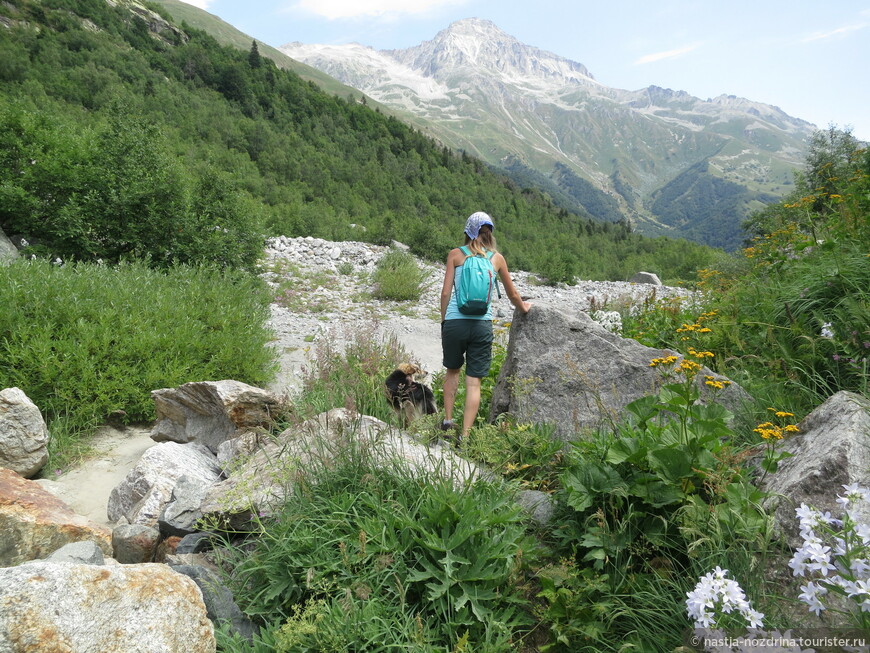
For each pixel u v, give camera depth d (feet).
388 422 14.61
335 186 274.77
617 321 25.14
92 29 341.21
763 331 17.21
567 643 8.21
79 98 239.91
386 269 53.21
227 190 41.83
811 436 10.41
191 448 16.14
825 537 7.51
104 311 21.47
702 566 8.22
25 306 20.58
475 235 15.20
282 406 16.53
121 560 11.56
